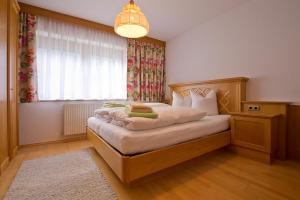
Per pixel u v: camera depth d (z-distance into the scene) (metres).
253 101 2.47
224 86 2.91
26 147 2.70
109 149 1.62
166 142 1.61
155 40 4.20
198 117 2.17
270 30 2.39
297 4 2.14
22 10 2.65
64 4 2.69
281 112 2.20
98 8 2.80
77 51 3.18
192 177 1.71
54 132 3.01
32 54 2.73
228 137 2.35
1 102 1.83
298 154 2.15
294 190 1.46
